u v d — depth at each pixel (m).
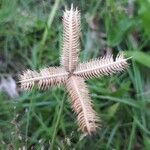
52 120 0.16
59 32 0.17
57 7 0.17
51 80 0.09
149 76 0.17
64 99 0.11
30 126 0.16
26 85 0.09
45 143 0.15
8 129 0.15
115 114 0.16
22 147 0.14
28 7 0.18
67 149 0.14
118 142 0.16
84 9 0.18
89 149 0.15
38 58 0.17
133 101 0.16
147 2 0.17
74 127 0.15
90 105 0.09
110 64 0.09
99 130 0.16
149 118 0.16
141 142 0.16
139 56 0.17
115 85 0.17
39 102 0.16
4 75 0.17
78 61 0.09
